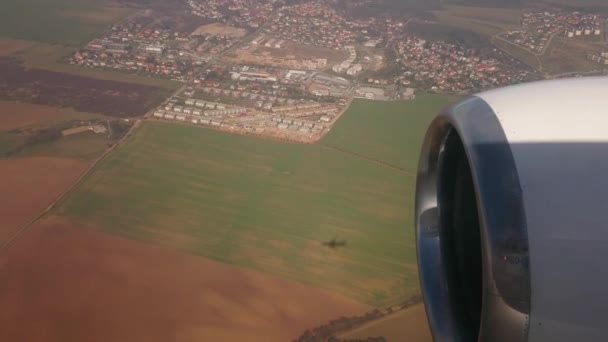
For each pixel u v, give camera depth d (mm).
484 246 2396
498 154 2568
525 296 2283
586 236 2291
